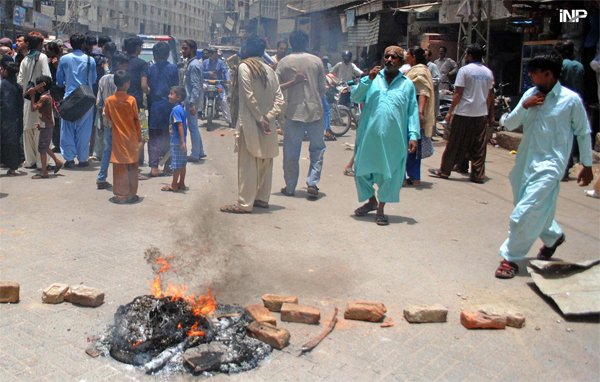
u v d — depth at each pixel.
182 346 3.18
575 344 3.46
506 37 15.33
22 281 4.09
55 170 7.76
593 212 6.64
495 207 6.76
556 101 4.33
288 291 4.09
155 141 7.75
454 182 8.15
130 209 6.11
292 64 6.57
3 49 9.44
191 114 8.84
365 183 5.92
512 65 15.18
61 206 6.13
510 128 4.68
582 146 4.45
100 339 3.30
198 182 7.62
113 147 6.21
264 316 3.55
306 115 6.64
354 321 3.68
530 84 12.20
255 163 6.02
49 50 9.04
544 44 11.68
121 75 6.10
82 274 4.25
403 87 5.61
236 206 6.10
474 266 4.72
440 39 16.00
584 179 4.58
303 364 3.14
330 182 7.87
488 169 9.27
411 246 5.19
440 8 14.73
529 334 3.57
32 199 6.39
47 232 5.21
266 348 3.26
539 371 3.15
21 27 20.33
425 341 3.45
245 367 3.07
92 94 8.11
